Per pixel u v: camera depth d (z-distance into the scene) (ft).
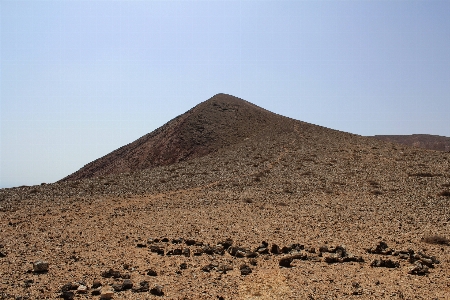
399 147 184.03
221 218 76.84
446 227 69.10
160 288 38.50
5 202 92.73
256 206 89.81
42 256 50.03
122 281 41.29
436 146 462.19
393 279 43.21
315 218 76.84
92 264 46.96
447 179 116.98
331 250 53.78
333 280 42.73
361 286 40.96
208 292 38.99
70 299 36.22
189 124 296.30
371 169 135.13
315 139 208.74
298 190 109.19
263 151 181.88
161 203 93.09
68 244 56.70
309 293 38.96
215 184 119.03
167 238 59.67
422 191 104.17
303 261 49.67
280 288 40.29
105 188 113.50
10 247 54.34
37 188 113.29
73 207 87.56
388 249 53.83
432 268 47.19
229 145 249.14
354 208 86.53
